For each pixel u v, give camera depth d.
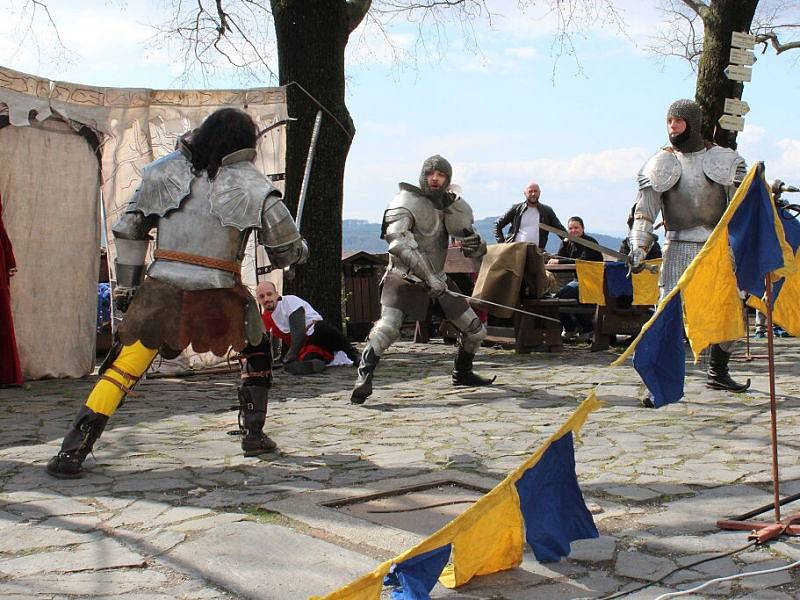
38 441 5.65
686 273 3.12
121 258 4.75
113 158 8.96
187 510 4.01
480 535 3.04
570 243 12.55
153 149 9.10
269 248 4.69
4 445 5.52
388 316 7.03
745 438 5.54
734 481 4.48
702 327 3.22
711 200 6.75
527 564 3.30
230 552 3.41
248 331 4.79
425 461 5.00
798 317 3.87
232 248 4.71
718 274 3.23
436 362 9.90
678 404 6.82
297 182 10.82
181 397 7.53
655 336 3.09
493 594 3.04
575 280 12.53
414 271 7.07
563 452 3.23
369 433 5.84
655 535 3.62
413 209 7.12
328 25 10.68
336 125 10.80
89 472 4.75
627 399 7.11
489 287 10.30
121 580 3.16
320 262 10.80
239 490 4.38
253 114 9.34
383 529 3.73
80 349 8.97
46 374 8.76
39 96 8.41
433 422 6.22
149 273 4.68
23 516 3.92
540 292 10.53
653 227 6.89
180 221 4.65
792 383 7.93
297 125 10.77
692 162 6.78
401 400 7.22
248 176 4.66
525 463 3.13
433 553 2.87
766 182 3.38
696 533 3.65
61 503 4.13
